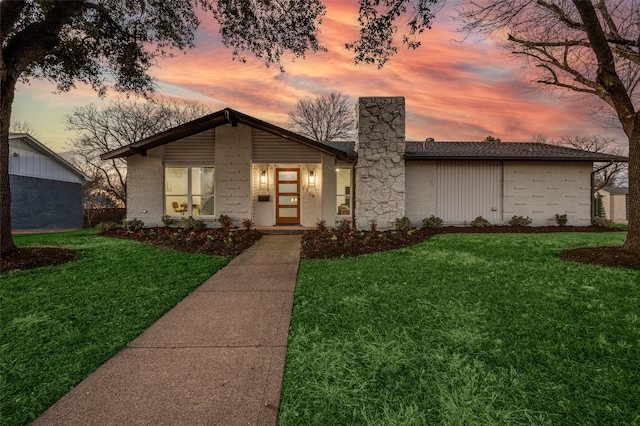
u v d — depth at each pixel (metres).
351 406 1.93
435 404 1.93
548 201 11.57
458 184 11.55
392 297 3.85
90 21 8.60
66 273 5.09
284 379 2.23
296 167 12.27
